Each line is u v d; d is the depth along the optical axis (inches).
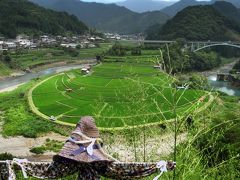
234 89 4896.7
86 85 3816.4
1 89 4202.8
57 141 2277.3
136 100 331.0
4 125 2549.2
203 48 6899.6
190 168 281.6
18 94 3511.3
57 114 2783.0
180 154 285.0
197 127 303.4
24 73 5349.4
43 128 2444.6
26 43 7711.6
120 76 4264.3
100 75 4394.7
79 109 2915.8
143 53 5713.6
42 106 2999.5
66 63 6496.1
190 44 6865.2
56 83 3959.2
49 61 6318.9
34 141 2277.3
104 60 5472.4
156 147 315.6
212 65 6476.4
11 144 2222.0
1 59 5452.8
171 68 337.7
